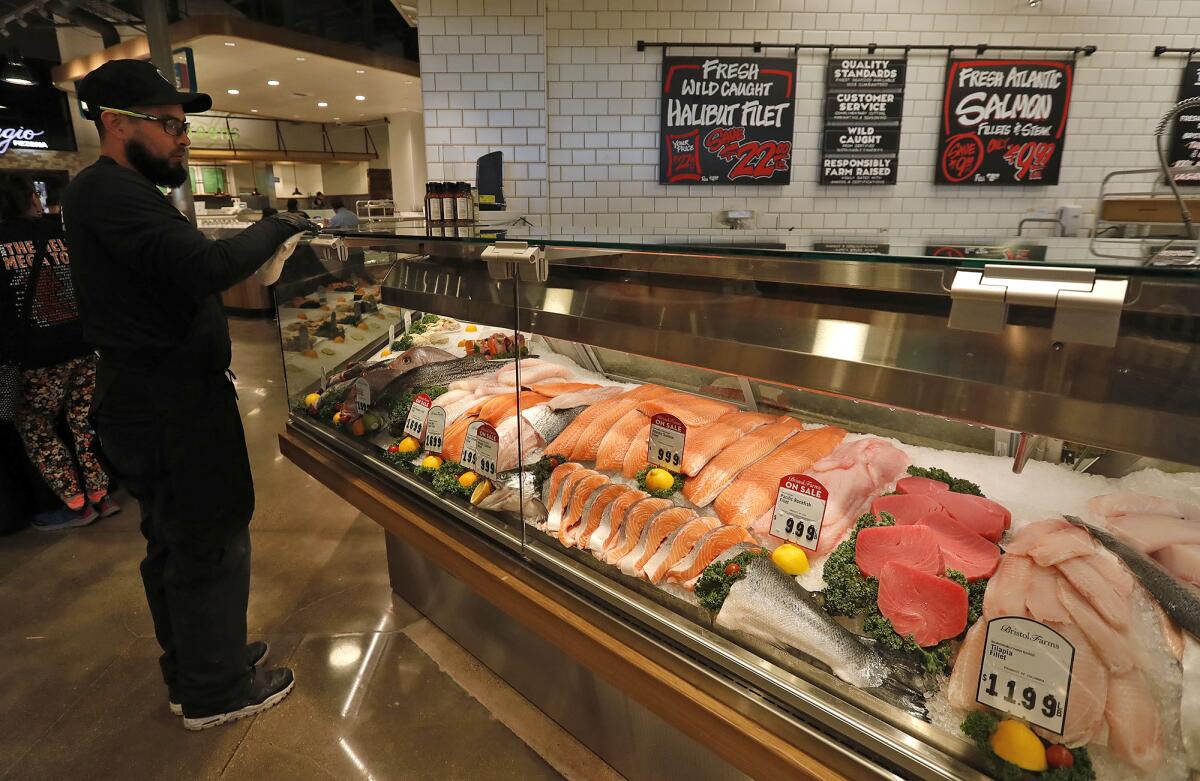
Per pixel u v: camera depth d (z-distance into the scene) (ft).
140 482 5.67
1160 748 2.77
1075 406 2.93
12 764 5.91
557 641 4.81
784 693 3.67
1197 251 3.60
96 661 7.28
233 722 6.34
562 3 14.08
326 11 26.32
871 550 3.96
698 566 4.34
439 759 5.90
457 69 14.01
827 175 14.96
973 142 14.79
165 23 13.50
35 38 27.48
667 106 14.49
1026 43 14.42
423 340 6.77
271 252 5.56
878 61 14.37
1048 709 2.99
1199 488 3.42
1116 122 14.90
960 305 3.06
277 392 16.22
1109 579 3.21
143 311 5.20
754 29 14.25
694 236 5.31
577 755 5.92
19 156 27.17
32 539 9.89
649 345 4.49
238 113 39.29
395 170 41.29
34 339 9.12
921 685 3.37
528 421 5.75
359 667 7.05
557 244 4.72
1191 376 2.63
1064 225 13.96
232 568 6.08
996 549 3.65
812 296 3.73
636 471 5.19
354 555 9.29
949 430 4.49
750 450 4.97
